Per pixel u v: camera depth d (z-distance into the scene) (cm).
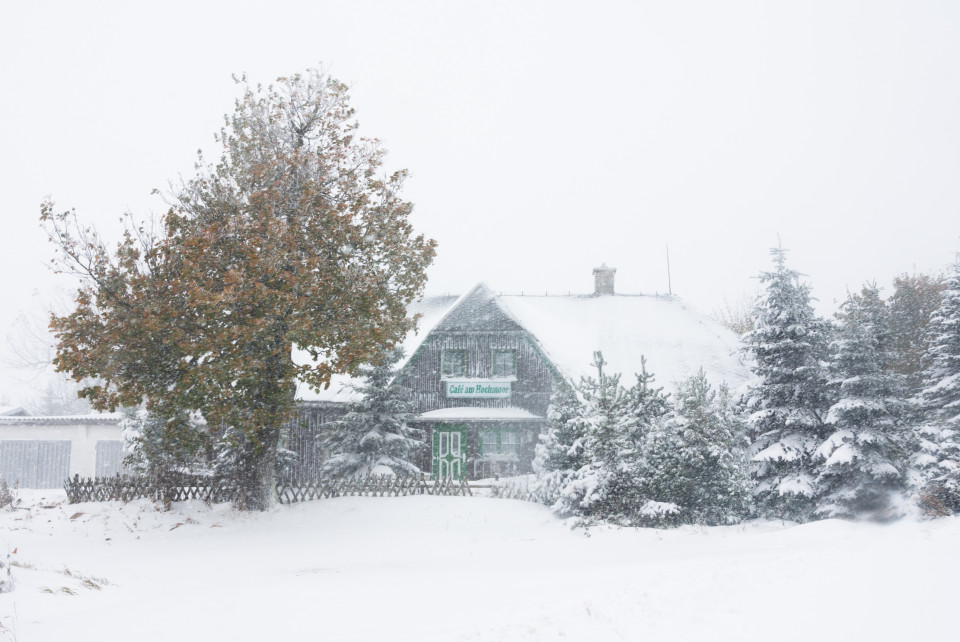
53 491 3356
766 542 1784
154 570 1529
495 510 2388
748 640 690
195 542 1984
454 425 3581
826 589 950
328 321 2186
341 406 3447
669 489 2195
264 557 1755
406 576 1341
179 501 2400
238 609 967
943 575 994
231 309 2039
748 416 2467
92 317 2070
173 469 2448
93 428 3866
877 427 2239
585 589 1056
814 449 2338
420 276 2464
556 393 2545
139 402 2102
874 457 2181
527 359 3650
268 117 2400
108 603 1021
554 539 1992
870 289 2419
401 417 3086
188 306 1961
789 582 1027
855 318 2370
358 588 1175
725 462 2183
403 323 2445
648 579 1095
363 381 3109
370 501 2459
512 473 3544
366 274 2281
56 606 941
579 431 2372
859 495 2162
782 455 2322
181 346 1952
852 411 2261
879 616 770
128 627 840
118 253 2095
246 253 2047
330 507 2377
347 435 3058
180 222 2150
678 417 2239
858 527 1922
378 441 2989
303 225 2244
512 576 1293
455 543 1975
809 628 731
